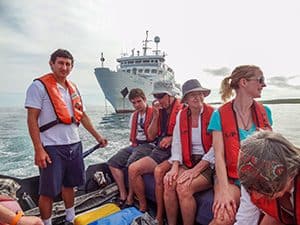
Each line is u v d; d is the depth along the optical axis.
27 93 2.29
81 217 2.33
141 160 2.88
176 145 2.65
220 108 2.16
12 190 1.75
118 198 3.18
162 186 2.57
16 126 19.41
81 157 2.57
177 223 2.54
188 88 2.52
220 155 2.05
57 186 2.35
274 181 0.86
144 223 2.08
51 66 2.46
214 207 1.85
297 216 1.04
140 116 3.53
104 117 25.78
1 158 10.34
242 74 2.02
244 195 1.44
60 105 2.35
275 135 0.93
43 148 2.29
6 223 1.43
